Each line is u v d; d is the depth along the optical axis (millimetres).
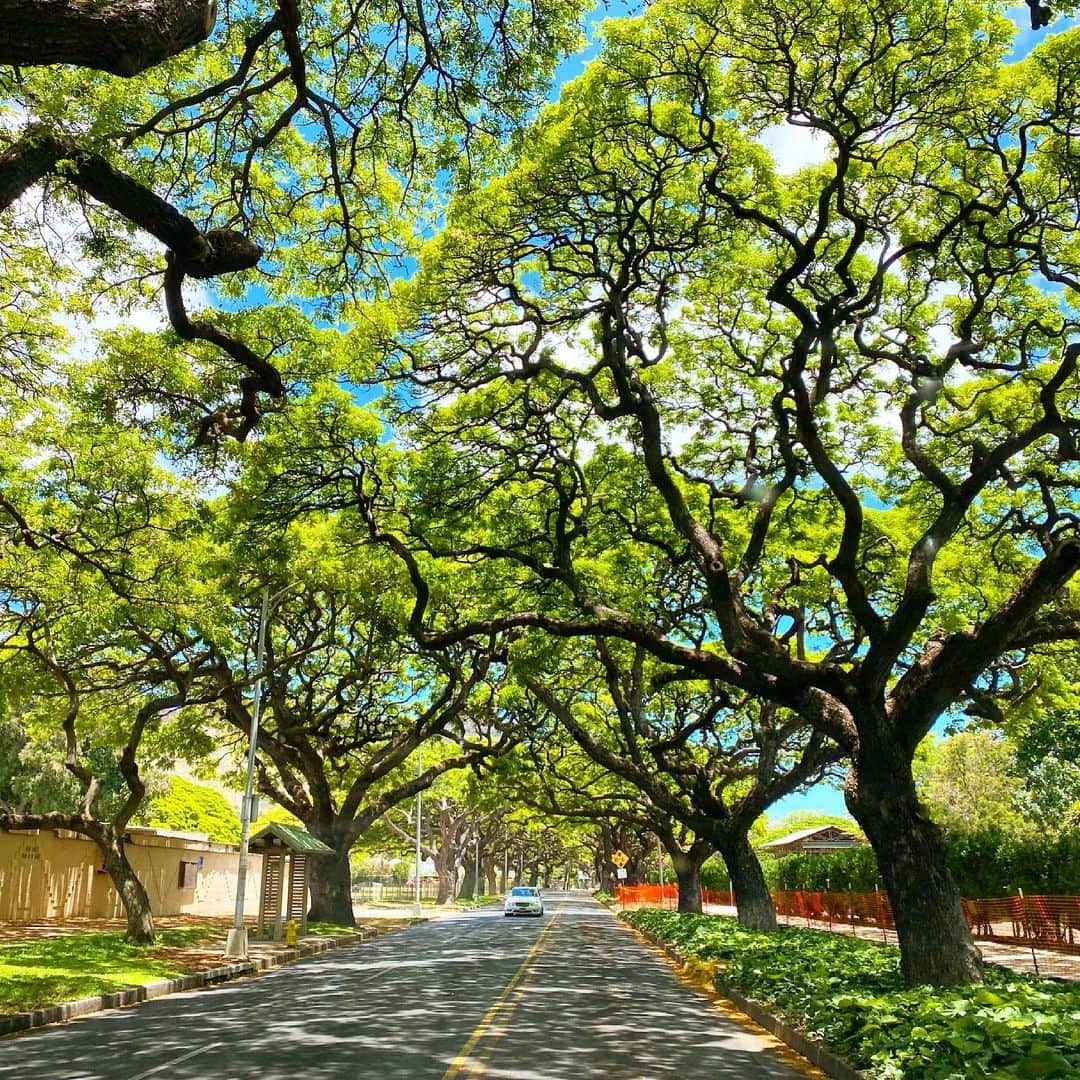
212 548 21047
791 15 11414
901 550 18281
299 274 12930
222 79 11164
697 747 32250
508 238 13883
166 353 14773
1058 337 15023
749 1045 10953
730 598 12836
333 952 25281
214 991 16734
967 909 22672
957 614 18875
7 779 32500
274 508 18172
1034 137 13320
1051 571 10867
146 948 21562
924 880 11438
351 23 10344
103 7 5574
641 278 15164
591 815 35656
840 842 60656
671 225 13859
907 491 19484
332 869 33062
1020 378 16016
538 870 131625
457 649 30562
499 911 57156
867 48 11867
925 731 12117
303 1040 10977
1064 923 19125
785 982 12922
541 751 34375
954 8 11492
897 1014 8938
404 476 18938
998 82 12219
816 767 22844
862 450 19359
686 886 32406
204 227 11742
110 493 17500
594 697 31047
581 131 12250
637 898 55281
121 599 18500
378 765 33188
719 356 18672
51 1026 12680
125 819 23109
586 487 17562
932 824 11742
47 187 9789
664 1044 10836
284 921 28375
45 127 7168
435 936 31953
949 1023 7773
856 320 13406
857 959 13734
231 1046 10656
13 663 22266
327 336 16266
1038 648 18500
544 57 10633
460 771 56000
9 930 25891
